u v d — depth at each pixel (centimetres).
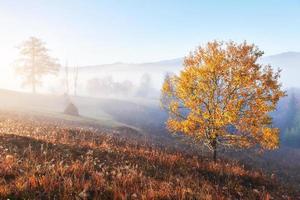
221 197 1075
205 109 1923
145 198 923
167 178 1242
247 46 1862
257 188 1461
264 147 1886
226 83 1872
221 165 1681
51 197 880
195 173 1453
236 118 1812
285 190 1599
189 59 1925
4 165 1058
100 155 1472
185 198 999
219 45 1894
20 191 874
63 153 1396
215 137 1898
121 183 1047
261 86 1833
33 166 1115
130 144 2381
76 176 1073
